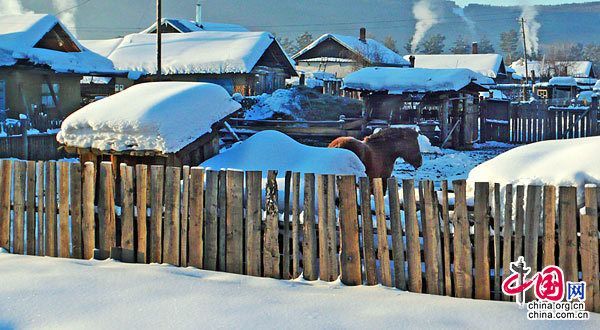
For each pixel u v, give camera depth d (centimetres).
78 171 771
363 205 650
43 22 2766
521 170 637
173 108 873
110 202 756
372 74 2847
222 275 690
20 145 1994
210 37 4225
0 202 803
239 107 986
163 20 5266
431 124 2797
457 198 615
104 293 626
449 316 558
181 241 723
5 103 2617
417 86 2723
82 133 878
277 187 688
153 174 734
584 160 611
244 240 707
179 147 848
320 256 669
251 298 610
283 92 3256
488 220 607
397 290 635
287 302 598
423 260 646
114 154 861
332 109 3178
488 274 608
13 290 634
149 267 714
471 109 2814
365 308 580
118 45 4672
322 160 891
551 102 3847
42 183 782
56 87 2925
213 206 711
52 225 779
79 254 771
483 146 2891
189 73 3897
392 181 638
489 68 7050
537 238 591
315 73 5109
